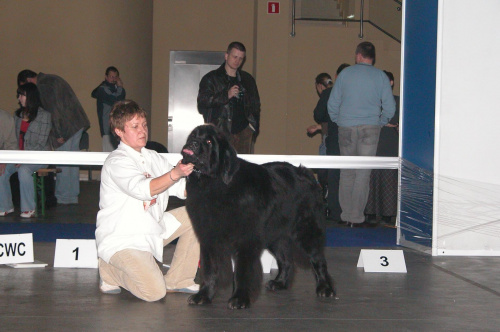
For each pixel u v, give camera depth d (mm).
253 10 14898
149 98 14758
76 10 13344
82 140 10445
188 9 14922
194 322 3756
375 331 3646
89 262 5438
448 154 6238
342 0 14055
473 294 4652
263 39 13930
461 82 6199
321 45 14281
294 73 14336
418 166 6582
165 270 5492
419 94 6539
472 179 6254
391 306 4250
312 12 14117
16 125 9203
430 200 6352
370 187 8703
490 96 6223
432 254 6273
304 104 14406
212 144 3898
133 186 4105
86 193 12023
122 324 3693
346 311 4090
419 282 5059
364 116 7562
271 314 3977
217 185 3957
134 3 13898
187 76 15055
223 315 3928
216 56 15039
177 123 15148
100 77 13570
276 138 14117
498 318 3980
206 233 4090
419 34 6543
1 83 13219
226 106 7434
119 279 4359
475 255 6297
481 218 6277
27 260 5516
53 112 9586
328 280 4566
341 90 7633
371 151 7621
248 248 4109
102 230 4320
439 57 6121
